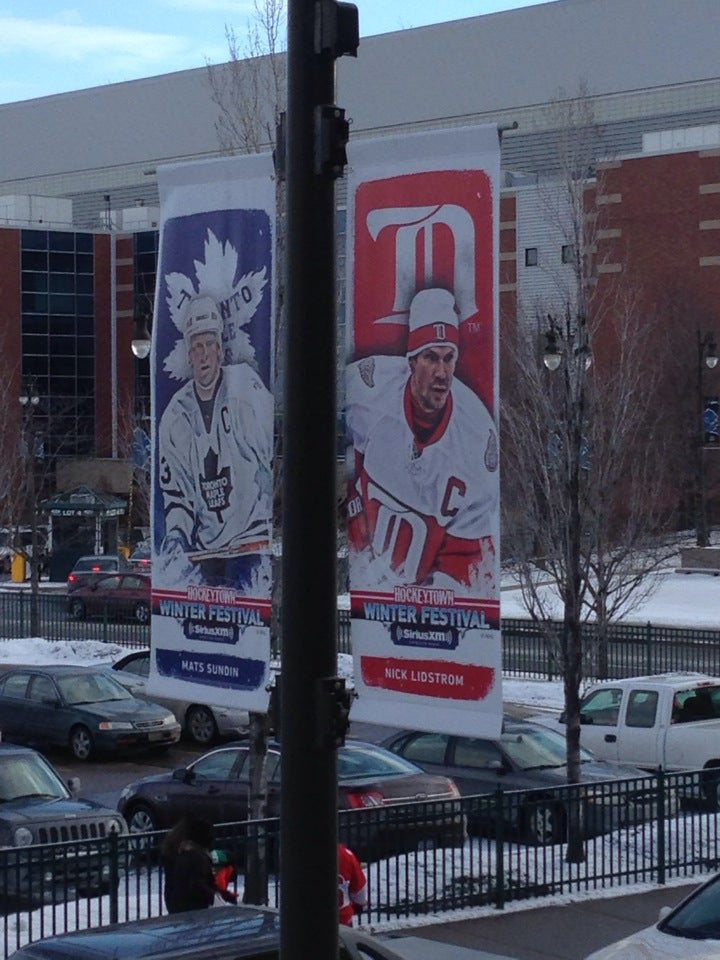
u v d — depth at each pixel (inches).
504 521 1053.2
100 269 3063.5
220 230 444.5
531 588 900.6
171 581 460.1
